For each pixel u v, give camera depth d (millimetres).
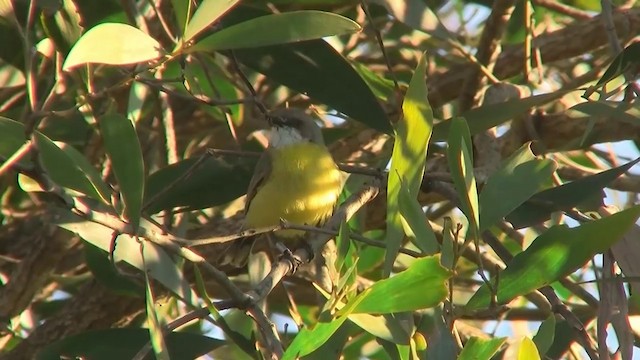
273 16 6992
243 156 10797
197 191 10539
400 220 7039
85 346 9203
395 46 13133
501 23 11336
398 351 7246
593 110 8523
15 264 11938
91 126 10867
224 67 12516
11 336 11484
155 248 8109
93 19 10797
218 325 8445
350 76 10109
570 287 9625
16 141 7996
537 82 12438
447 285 6832
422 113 6844
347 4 12359
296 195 11242
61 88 10133
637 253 7980
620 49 9578
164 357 6578
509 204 7047
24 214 12477
